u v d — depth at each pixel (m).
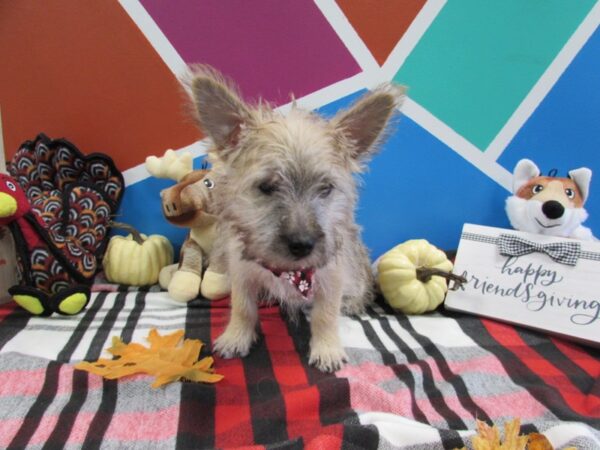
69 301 0.46
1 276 0.50
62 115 0.59
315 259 0.37
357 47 0.57
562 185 0.54
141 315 0.49
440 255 0.56
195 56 0.57
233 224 0.41
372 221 0.63
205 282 0.53
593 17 0.56
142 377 0.36
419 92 0.59
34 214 0.47
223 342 0.43
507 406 0.35
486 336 0.48
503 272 0.52
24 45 0.57
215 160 0.43
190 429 0.31
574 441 0.28
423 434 0.29
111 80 0.58
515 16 0.56
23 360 0.38
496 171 0.61
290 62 0.57
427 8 0.56
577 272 0.49
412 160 0.61
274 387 0.37
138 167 0.61
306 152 0.38
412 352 0.44
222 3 0.55
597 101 0.59
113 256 0.56
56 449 0.28
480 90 0.59
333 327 0.44
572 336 0.47
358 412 0.33
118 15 0.56
